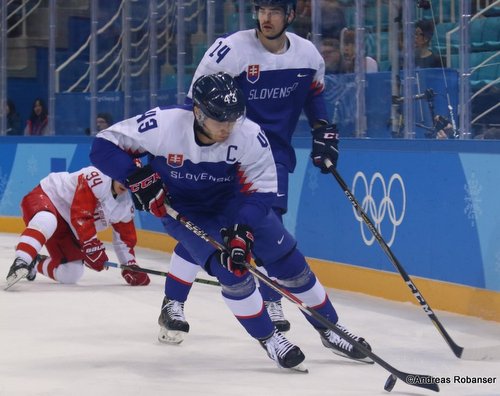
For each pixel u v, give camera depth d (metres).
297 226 18.33
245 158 9.55
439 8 17.20
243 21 21.03
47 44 27.98
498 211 13.76
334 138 12.08
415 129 17.06
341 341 10.71
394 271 15.87
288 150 12.04
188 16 22.64
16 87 27.98
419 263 15.32
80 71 26.28
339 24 18.64
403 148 15.62
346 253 17.00
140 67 24.33
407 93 17.09
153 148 9.69
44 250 22.67
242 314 10.03
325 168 11.91
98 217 16.23
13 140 26.41
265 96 11.70
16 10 27.81
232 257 9.27
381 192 16.17
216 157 9.56
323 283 17.58
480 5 17.56
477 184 14.12
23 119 28.03
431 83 16.78
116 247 16.97
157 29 23.72
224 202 10.11
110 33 25.03
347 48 18.55
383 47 17.86
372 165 16.38
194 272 11.86
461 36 15.84
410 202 15.48
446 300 14.77
